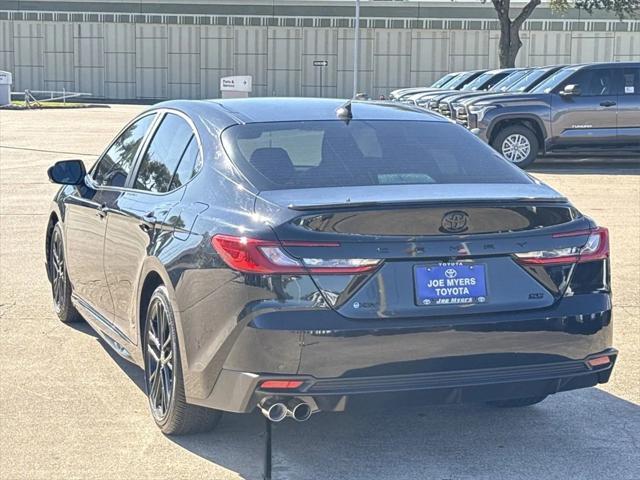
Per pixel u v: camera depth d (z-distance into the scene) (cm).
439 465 457
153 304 490
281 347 401
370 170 474
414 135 520
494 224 429
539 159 1972
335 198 425
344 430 502
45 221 1148
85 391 557
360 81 5422
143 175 560
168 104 578
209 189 471
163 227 486
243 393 412
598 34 5156
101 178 627
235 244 416
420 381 414
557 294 440
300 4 5388
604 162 1927
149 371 504
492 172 495
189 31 5475
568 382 443
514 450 477
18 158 1883
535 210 438
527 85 1834
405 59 5384
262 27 5428
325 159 479
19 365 605
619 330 693
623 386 577
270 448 437
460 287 421
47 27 5550
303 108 542
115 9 5488
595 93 1734
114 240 558
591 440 491
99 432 493
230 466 452
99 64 5559
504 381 426
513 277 431
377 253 410
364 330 405
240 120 511
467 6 5284
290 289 404
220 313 421
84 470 445
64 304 697
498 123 1741
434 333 413
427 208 418
